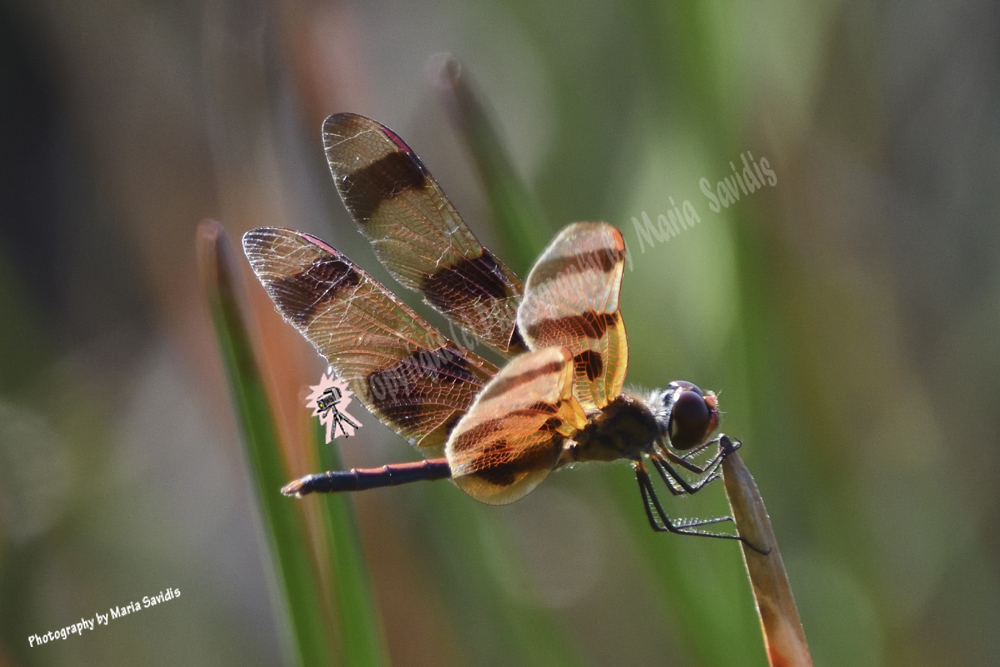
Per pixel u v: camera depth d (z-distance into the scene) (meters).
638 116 0.68
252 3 0.67
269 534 0.65
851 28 0.69
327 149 0.66
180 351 0.69
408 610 0.67
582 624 0.69
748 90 0.67
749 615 0.66
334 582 0.65
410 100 0.69
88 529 0.69
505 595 0.67
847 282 0.69
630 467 0.66
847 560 0.68
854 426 0.69
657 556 0.66
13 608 0.69
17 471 0.69
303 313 0.65
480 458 0.65
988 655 0.69
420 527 0.67
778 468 0.68
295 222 0.67
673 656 0.69
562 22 0.69
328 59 0.68
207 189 0.69
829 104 0.69
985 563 0.69
